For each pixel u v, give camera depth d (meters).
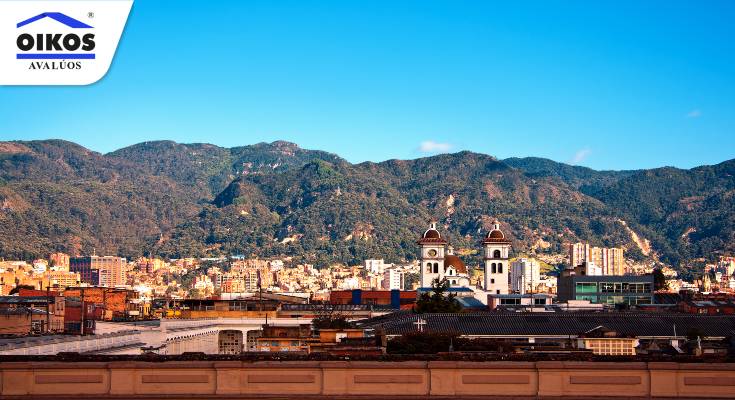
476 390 62.03
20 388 61.66
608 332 122.31
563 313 175.62
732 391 62.00
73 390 61.75
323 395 61.75
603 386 62.12
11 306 168.00
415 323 155.00
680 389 62.06
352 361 62.50
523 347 108.38
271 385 61.97
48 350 99.44
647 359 64.62
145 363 61.91
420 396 61.81
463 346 105.94
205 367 61.94
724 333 153.88
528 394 62.06
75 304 156.62
